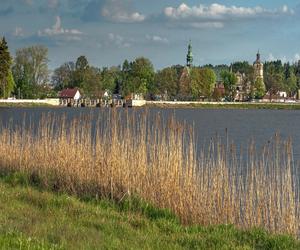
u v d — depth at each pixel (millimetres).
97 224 14562
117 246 12258
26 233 12461
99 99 138625
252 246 13297
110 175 19688
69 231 13297
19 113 92500
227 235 14227
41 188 20375
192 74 164750
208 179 19766
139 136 22406
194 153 22797
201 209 17562
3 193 18375
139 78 154125
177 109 138750
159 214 16719
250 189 18203
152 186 18719
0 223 13461
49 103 134000
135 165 20047
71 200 17500
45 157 23984
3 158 25312
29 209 15930
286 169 19906
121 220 15508
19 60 141625
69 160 21891
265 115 119500
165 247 12727
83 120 25234
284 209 17234
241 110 150000
